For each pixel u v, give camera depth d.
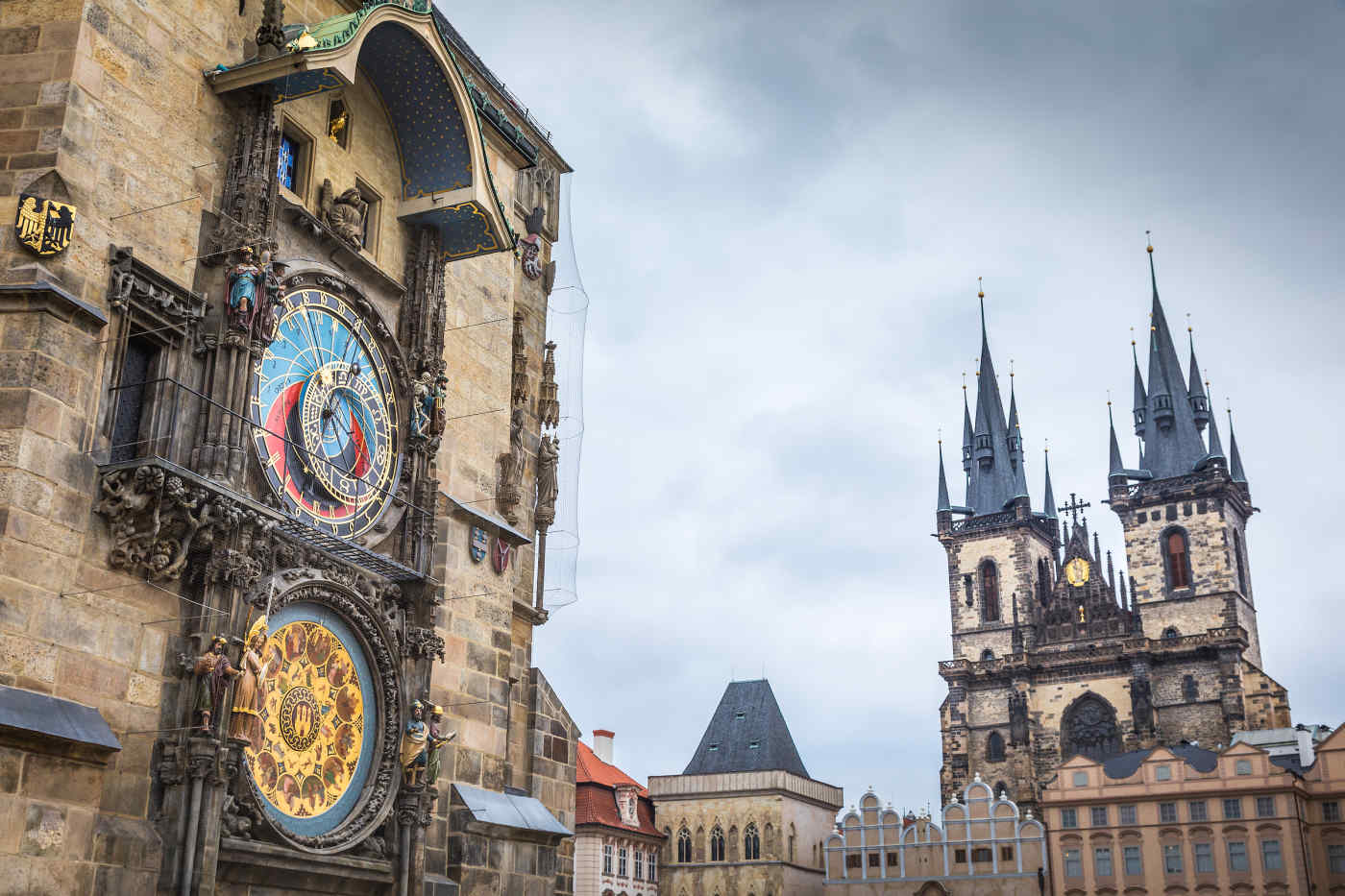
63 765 18.88
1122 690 141.00
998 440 165.00
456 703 29.14
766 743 148.12
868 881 129.38
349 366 26.34
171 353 22.59
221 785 21.09
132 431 21.95
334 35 24.73
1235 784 112.69
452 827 28.11
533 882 30.11
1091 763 120.31
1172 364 154.88
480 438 32.34
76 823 18.89
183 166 23.42
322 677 24.56
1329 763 113.19
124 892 19.61
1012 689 147.00
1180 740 136.50
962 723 148.50
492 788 30.00
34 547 19.34
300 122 26.81
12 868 17.91
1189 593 143.12
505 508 33.69
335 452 25.59
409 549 27.30
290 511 24.19
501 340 33.97
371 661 25.80
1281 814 110.12
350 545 24.59
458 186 29.33
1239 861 110.81
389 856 25.19
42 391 19.75
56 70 21.34
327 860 23.34
